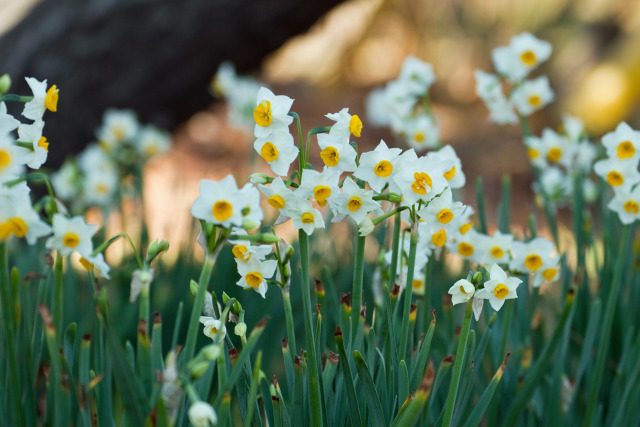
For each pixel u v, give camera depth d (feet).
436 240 4.04
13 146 3.65
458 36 23.80
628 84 17.67
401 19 24.08
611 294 4.53
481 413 3.97
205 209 3.53
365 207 3.79
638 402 4.60
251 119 8.00
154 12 7.68
